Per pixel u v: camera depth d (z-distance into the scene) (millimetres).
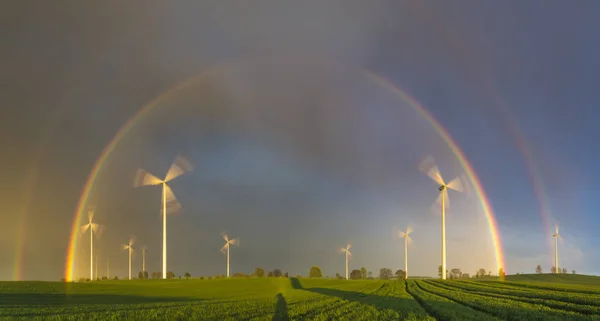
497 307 37812
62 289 72812
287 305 42125
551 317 30641
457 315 32094
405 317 31578
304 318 31234
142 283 95000
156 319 32219
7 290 67562
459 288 70500
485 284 83875
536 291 60281
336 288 81000
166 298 60719
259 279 124562
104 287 80000
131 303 50062
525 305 40031
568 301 44281
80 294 66312
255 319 30734
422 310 36250
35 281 84562
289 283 104312
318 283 104562
